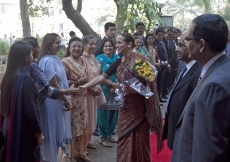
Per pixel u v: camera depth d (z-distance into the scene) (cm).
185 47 257
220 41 178
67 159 405
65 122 360
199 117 167
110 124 480
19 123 259
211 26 178
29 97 260
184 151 180
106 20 4400
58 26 4650
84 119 397
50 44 351
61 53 749
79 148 410
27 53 269
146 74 321
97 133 531
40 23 4472
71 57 407
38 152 291
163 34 754
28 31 989
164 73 770
